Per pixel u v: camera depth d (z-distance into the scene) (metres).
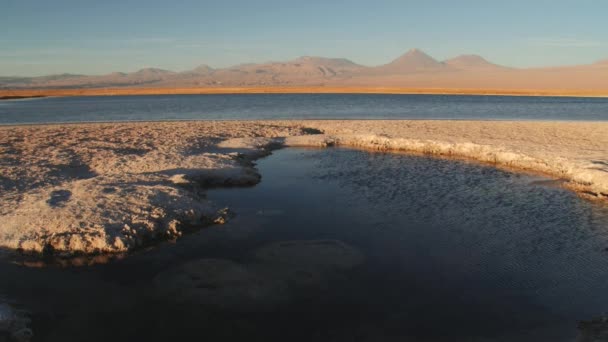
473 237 12.86
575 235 12.96
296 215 14.91
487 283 10.09
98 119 47.88
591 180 17.83
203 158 21.50
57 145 25.47
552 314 8.74
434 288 9.86
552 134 30.27
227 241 12.63
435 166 22.30
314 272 10.63
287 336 8.13
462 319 8.62
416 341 7.95
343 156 25.31
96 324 8.45
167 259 11.41
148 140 27.83
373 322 8.56
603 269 10.73
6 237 11.84
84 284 10.05
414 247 12.14
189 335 8.12
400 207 15.67
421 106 67.94
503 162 22.62
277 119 46.62
